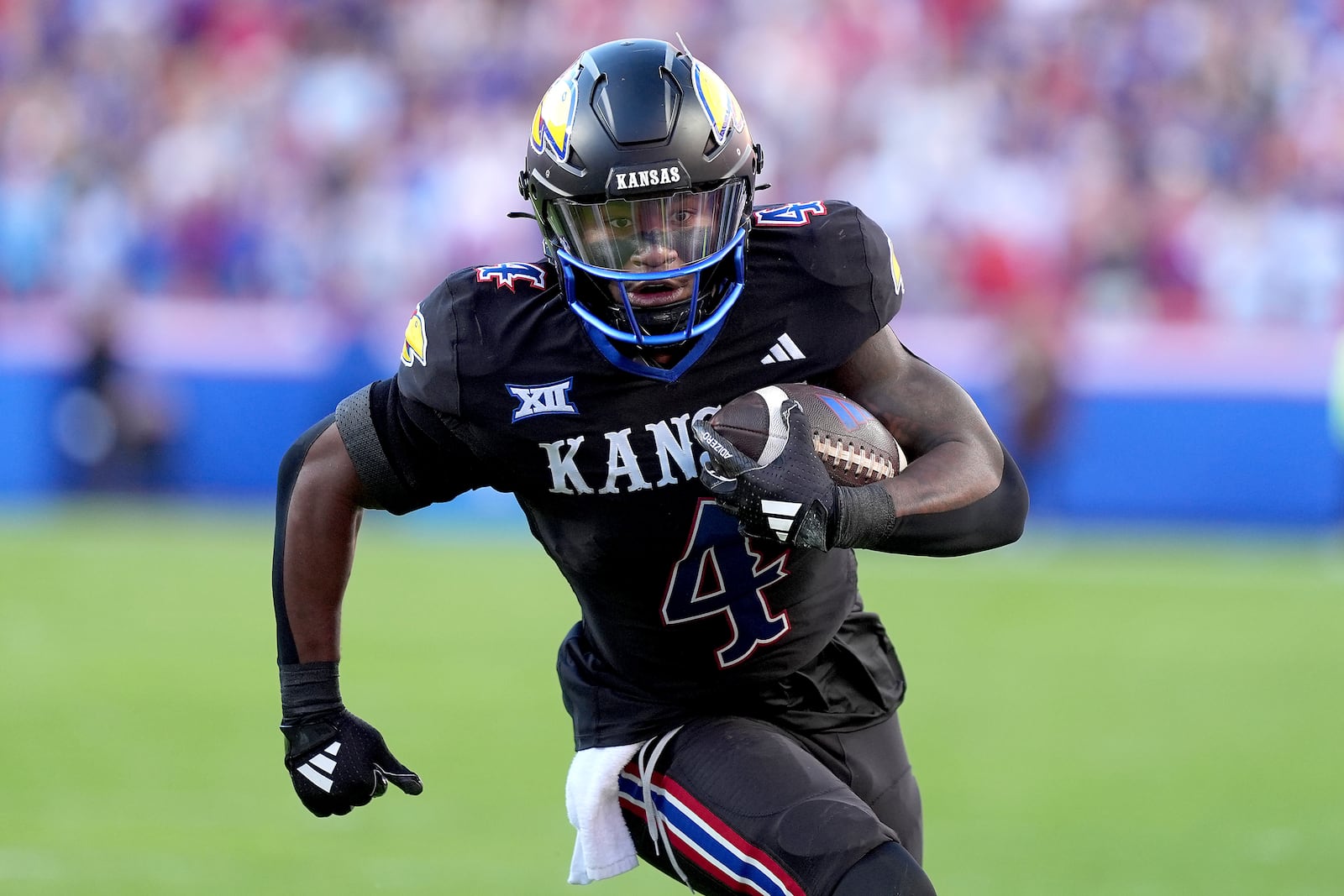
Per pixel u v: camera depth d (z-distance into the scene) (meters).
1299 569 33.16
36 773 19.00
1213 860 15.84
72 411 41.03
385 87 49.19
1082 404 38.03
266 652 25.73
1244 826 17.03
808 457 8.83
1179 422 37.72
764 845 9.12
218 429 41.25
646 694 10.11
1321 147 45.56
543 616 28.62
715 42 49.62
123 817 17.25
